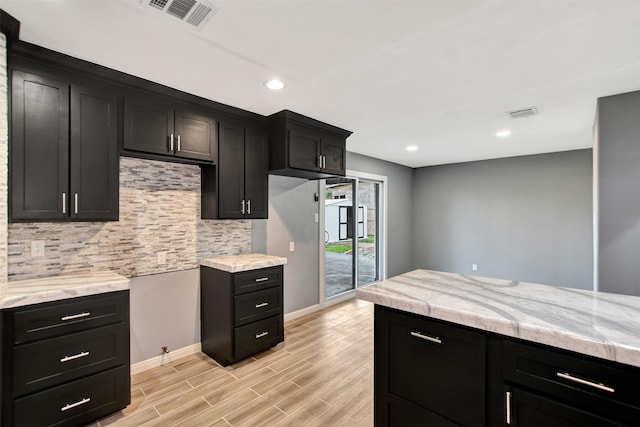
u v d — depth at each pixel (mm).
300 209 4141
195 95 2613
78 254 2383
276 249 3834
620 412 1018
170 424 2004
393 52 1927
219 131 2875
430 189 6305
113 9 1512
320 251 4426
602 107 2604
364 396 2324
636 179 2439
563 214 4887
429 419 1458
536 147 4598
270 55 1963
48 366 1820
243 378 2572
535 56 1975
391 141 4234
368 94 2594
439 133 3805
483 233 5660
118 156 2258
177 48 1881
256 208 3176
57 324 1854
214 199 2879
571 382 1106
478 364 1313
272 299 3045
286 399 2281
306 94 2596
